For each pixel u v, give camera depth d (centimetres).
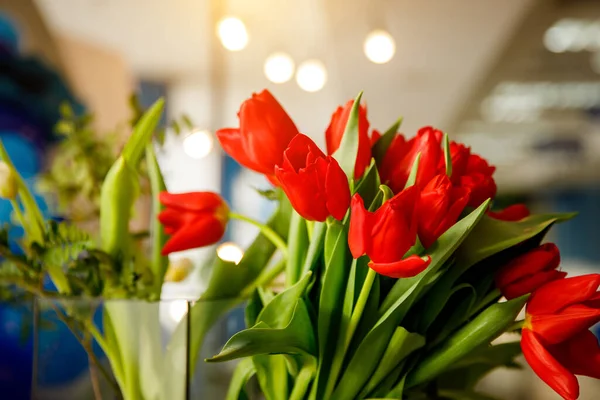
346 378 49
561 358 47
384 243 42
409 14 322
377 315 49
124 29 360
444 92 475
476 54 385
